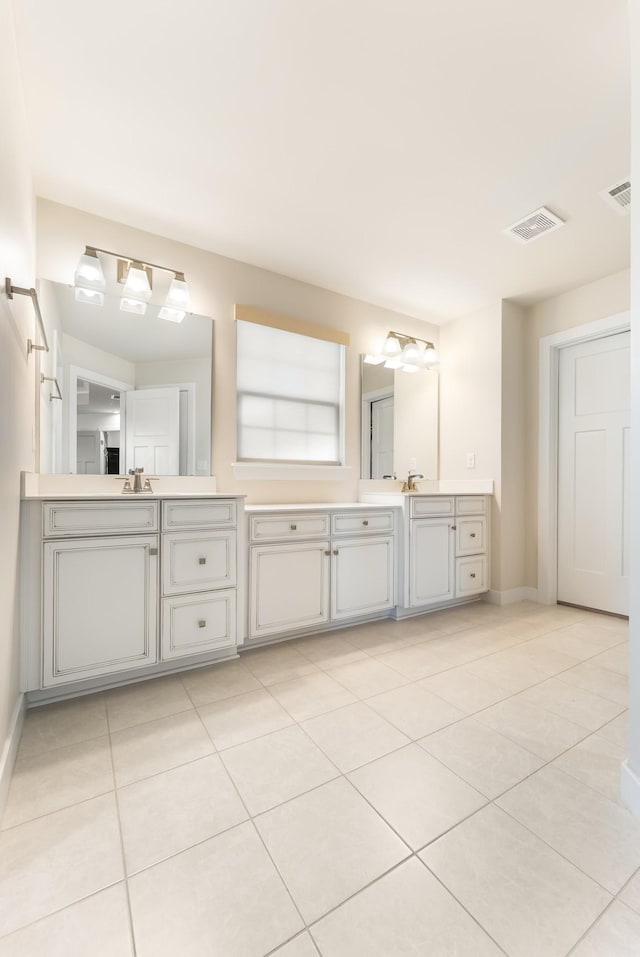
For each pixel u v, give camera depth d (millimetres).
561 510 3127
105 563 1751
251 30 1283
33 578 1604
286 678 1906
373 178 1919
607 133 1657
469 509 3035
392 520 2727
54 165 1845
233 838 1044
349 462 3074
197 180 1937
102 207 2123
